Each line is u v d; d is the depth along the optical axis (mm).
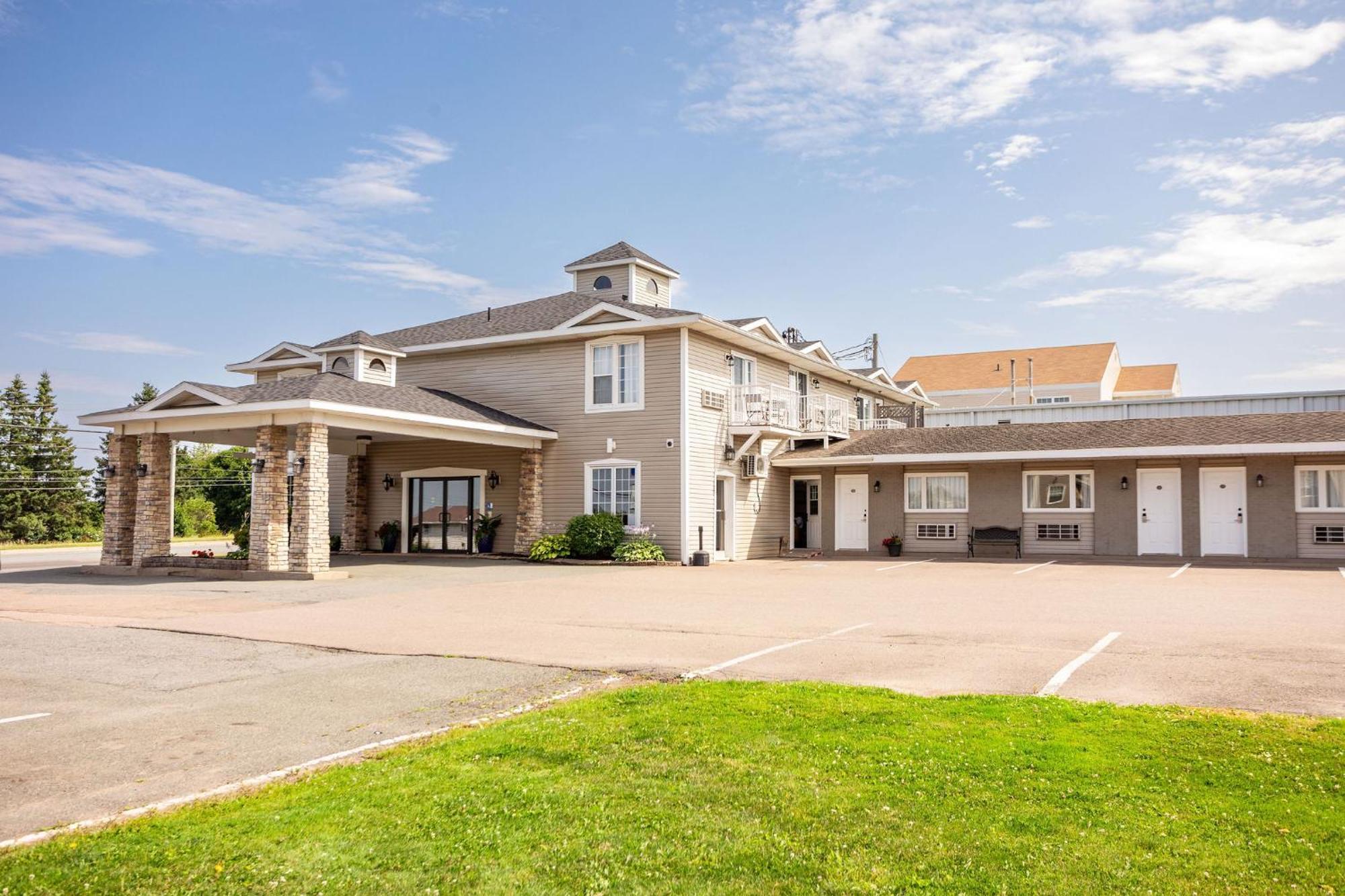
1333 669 8352
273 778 5738
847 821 4883
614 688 8148
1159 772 5414
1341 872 4188
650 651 10047
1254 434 22531
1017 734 6199
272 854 4555
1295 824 4680
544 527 24859
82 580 19422
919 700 7219
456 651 10141
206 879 4277
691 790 5359
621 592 16031
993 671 8547
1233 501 22797
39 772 5910
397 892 4199
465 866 4434
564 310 26703
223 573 19391
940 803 5062
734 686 7891
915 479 26281
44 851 4551
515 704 7664
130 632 11641
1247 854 4387
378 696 7996
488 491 26078
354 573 19719
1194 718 6504
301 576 18312
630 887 4250
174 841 4680
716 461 24422
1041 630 11055
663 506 23141
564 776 5633
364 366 24328
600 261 28797
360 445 27781
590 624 12195
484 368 26328
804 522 29094
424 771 5746
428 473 26938
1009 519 24969
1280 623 11258
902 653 9641
